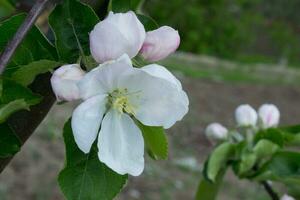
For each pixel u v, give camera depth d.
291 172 0.39
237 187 1.34
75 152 0.25
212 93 2.31
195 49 3.39
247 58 3.57
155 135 0.25
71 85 0.23
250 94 2.42
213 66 2.97
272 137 0.40
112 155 0.24
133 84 0.24
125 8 0.27
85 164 0.25
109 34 0.23
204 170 0.39
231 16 3.48
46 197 1.16
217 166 0.39
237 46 3.50
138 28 0.23
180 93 0.24
